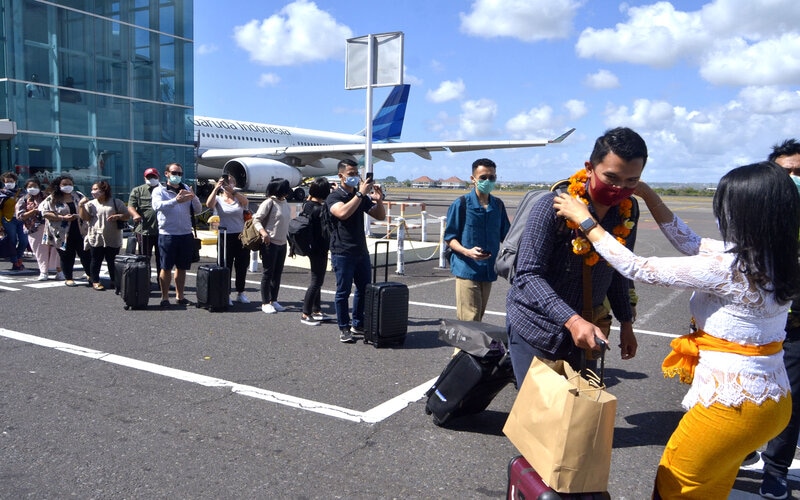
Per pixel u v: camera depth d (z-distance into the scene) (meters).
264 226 7.42
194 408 4.40
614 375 5.38
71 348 5.83
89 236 8.72
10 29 15.71
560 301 2.56
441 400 4.04
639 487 3.42
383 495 3.26
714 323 2.16
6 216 10.28
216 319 7.16
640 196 2.82
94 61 17.59
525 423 2.33
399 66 10.49
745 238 2.05
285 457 3.67
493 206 5.16
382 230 18.12
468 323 4.06
